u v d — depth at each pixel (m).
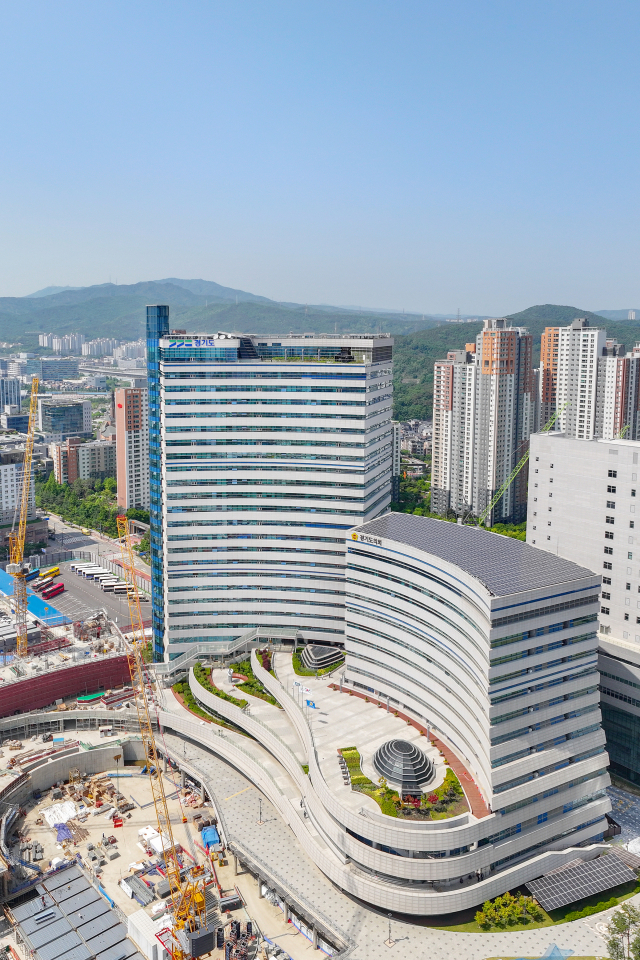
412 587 173.50
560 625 151.00
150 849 167.50
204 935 136.50
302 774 164.50
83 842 170.75
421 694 174.75
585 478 191.88
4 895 152.12
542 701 150.00
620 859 151.88
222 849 165.62
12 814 178.00
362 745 166.88
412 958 129.00
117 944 140.38
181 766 195.00
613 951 123.50
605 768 161.25
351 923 137.62
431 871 135.88
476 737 150.00
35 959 136.38
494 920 137.50
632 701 179.88
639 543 180.25
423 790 149.25
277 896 147.62
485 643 143.12
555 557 167.12
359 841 143.25
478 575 152.12
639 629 182.75
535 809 148.62
